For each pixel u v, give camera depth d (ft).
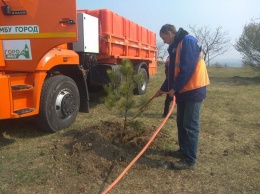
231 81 47.11
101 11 23.22
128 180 12.14
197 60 12.46
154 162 13.74
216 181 12.29
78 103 19.15
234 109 25.18
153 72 38.83
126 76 15.15
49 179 12.12
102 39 23.50
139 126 15.49
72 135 17.02
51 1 15.28
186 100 12.64
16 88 15.03
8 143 16.10
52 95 16.90
